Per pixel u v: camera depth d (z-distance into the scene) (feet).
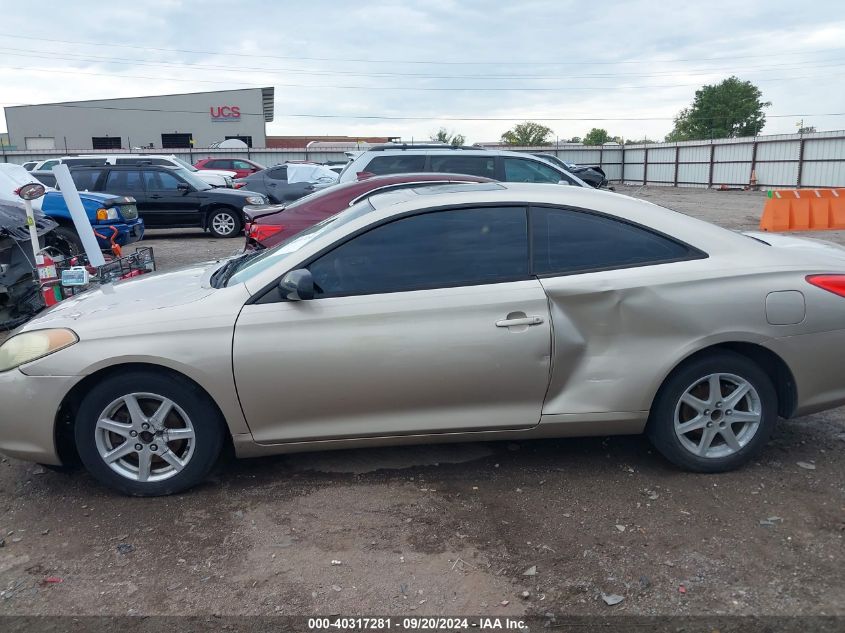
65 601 9.49
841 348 12.32
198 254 42.01
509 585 9.68
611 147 148.56
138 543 10.84
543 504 11.79
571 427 12.32
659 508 11.59
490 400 12.09
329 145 148.05
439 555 10.39
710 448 12.60
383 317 11.67
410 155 36.99
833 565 9.97
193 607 9.34
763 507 11.55
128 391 11.62
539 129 271.08
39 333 11.84
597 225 12.46
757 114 242.17
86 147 181.68
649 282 11.96
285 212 25.63
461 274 12.09
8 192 27.58
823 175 99.96
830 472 12.77
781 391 12.76
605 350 12.12
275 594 9.57
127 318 11.78
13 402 11.63
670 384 12.19
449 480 12.70
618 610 9.12
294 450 12.24
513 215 12.41
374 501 11.98
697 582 9.65
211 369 11.48
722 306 11.94
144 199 49.32
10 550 10.73
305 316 11.64
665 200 92.43
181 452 12.14
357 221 12.30
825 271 12.42
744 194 105.70
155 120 182.39
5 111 177.88
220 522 11.40
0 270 22.11
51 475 13.17
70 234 32.65
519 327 11.82
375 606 9.29
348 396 11.82
